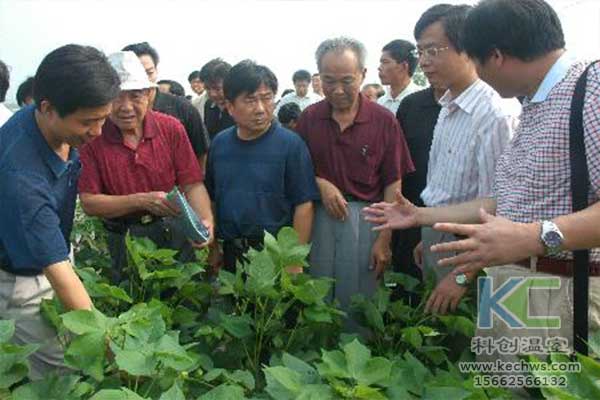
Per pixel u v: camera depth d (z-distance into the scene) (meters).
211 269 3.69
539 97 2.23
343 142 3.49
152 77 5.08
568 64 2.20
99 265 3.54
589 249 2.14
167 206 3.19
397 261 4.09
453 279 2.68
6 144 2.33
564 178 2.18
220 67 6.34
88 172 3.34
